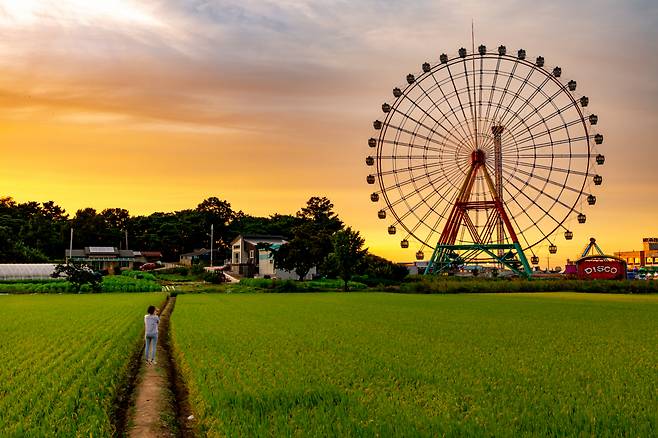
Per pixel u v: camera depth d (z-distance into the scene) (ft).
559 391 58.39
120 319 135.95
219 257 531.09
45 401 53.36
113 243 547.90
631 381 63.67
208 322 129.29
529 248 285.23
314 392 57.11
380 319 137.90
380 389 58.80
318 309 171.94
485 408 50.98
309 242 359.05
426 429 44.80
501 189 289.94
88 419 48.26
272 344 91.35
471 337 102.06
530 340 98.07
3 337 101.09
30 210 589.73
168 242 566.77
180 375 74.49
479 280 308.60
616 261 315.37
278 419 48.06
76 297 237.86
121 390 63.57
